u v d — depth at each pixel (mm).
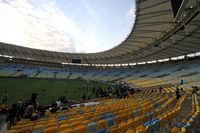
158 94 24547
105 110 12094
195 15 19000
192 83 28250
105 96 27922
